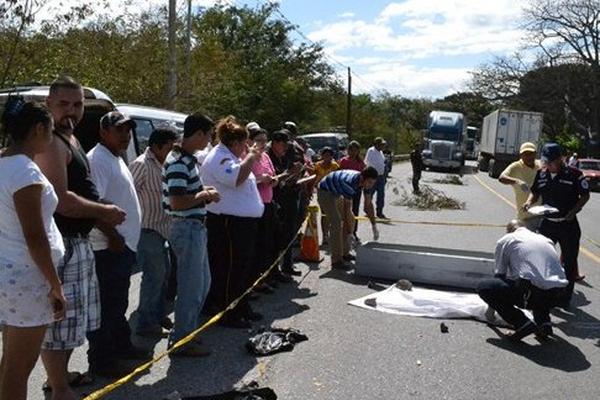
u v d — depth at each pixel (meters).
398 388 4.79
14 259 3.21
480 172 42.19
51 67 13.96
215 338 5.71
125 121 4.47
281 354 5.40
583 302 7.59
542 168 7.67
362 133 57.84
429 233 12.56
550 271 5.93
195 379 4.76
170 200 4.91
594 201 23.86
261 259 7.20
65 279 3.69
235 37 37.25
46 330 3.49
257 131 7.07
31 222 3.14
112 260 4.54
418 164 19.70
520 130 35.38
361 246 8.26
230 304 5.97
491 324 6.48
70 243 3.72
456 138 39.94
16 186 3.13
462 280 7.77
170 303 6.71
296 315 6.58
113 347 4.91
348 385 4.81
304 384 4.79
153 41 19.66
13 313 3.25
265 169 7.20
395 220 14.52
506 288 5.95
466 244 11.32
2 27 12.08
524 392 4.81
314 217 9.34
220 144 5.90
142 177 5.50
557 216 7.41
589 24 46.56
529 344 5.96
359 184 8.66
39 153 3.32
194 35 25.14
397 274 8.09
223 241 5.93
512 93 52.06
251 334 5.87
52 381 3.87
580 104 49.94
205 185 5.89
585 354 5.73
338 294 7.46
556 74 49.50
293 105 34.84
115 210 3.90
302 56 39.34
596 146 49.00
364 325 6.32
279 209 7.76
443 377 5.05
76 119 3.80
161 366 4.98
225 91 24.62
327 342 5.77
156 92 18.81
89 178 3.94
